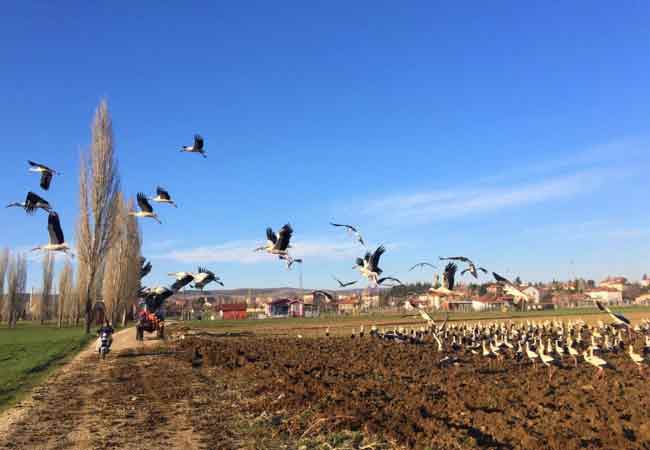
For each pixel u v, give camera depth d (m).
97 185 53.97
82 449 12.73
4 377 23.89
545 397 19.56
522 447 13.07
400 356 34.22
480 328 49.25
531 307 124.62
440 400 18.89
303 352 36.69
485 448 12.70
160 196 18.84
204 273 19.17
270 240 19.47
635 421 15.83
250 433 14.23
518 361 31.70
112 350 37.62
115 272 67.88
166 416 16.36
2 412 16.86
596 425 15.15
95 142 54.03
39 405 17.97
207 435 14.05
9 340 47.56
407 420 15.35
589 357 26.25
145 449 12.74
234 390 21.08
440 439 13.42
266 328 66.31
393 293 129.38
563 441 13.20
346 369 27.50
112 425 15.16
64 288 96.75
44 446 13.01
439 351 36.59
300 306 119.62
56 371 26.64
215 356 31.27
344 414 15.65
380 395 19.75
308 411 16.44
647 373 26.73
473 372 27.09
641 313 88.56
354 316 100.44
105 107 54.53
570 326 55.97
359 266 20.52
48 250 15.59
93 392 20.58
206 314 129.25
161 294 24.81
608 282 189.62
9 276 91.88
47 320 121.12
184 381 23.31
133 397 19.36
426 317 26.19
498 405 18.19
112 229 54.97
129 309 76.50
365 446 12.86
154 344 42.50
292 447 12.99
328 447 12.83
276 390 20.23
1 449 12.72
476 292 148.75
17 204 15.09
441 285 20.86
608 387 22.31
